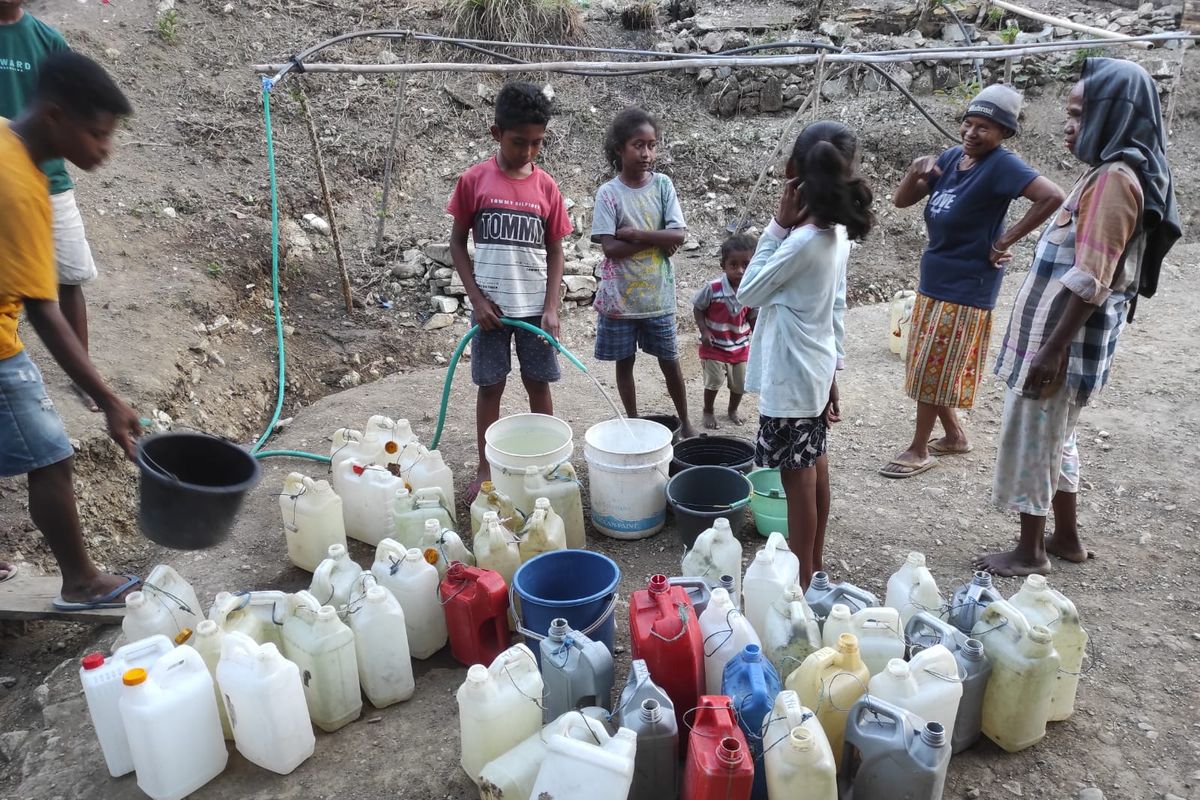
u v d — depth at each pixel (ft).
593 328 22.67
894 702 8.48
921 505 14.71
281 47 27.81
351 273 23.32
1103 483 14.99
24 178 9.65
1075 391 11.30
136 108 24.30
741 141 28.84
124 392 16.19
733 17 31.83
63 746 10.16
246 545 14.15
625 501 13.79
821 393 10.92
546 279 14.56
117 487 14.90
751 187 27.66
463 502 15.08
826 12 31.53
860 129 28.60
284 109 25.91
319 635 9.78
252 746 9.57
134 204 21.45
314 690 9.91
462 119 28.04
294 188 24.06
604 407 18.84
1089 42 21.99
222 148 24.26
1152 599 12.00
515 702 8.97
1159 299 23.24
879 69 23.24
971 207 13.98
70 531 11.44
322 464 16.58
